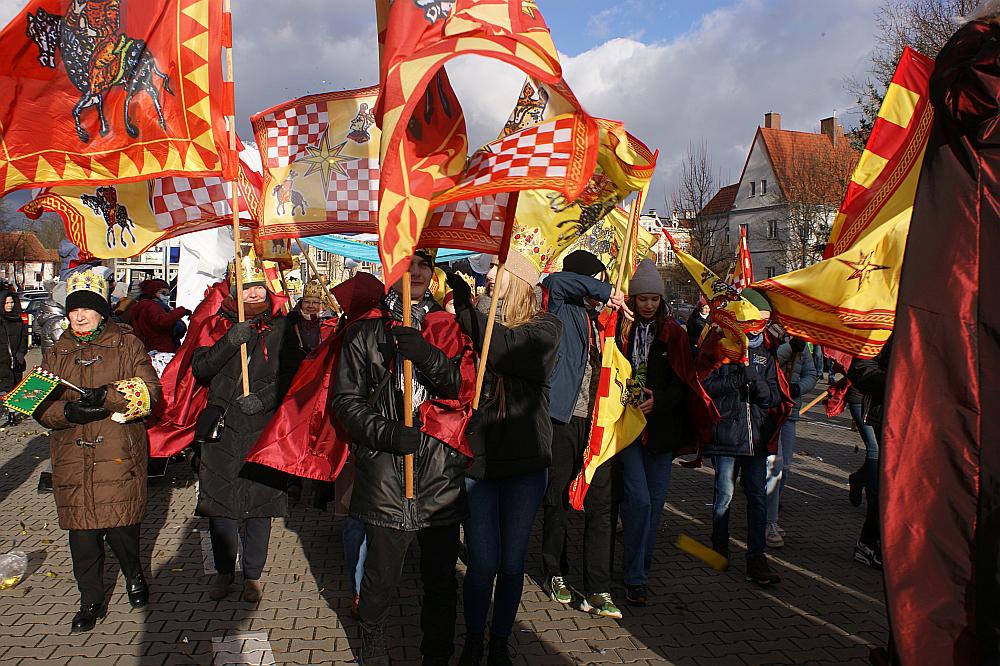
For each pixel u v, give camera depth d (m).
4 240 38.38
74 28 3.70
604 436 4.07
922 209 2.38
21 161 3.69
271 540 5.55
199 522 5.94
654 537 4.66
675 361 4.48
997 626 2.08
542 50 2.59
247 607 4.27
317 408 3.88
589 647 3.88
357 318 3.40
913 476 2.24
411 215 2.59
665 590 4.72
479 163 2.86
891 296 4.23
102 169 3.78
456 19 2.63
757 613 4.38
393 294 3.33
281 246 4.90
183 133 3.79
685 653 3.84
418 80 2.48
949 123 2.37
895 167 4.38
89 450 3.85
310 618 4.14
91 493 3.85
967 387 2.21
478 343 3.42
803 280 4.51
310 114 4.04
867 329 4.28
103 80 3.75
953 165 2.34
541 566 5.14
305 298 6.15
